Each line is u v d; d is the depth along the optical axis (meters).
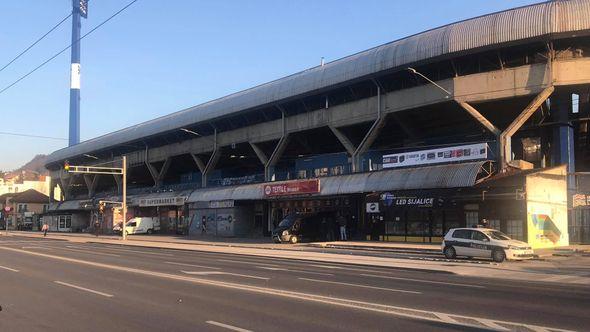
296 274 18.31
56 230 96.44
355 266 22.78
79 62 123.31
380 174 40.09
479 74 36.69
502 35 34.75
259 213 55.66
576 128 46.25
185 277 16.80
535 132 42.44
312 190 45.00
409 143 47.38
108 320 9.71
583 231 35.59
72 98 121.88
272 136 54.38
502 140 35.28
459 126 45.44
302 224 42.62
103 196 87.75
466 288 14.59
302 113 50.84
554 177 33.84
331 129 47.53
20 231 97.44
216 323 9.37
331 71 45.88
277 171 56.88
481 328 8.85
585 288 15.02
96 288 14.09
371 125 46.84
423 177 36.06
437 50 37.34
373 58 41.97
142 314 10.27
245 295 12.70
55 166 106.69
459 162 35.50
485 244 24.58
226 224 56.09
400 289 14.14
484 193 32.44
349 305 11.21
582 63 33.94
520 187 31.11
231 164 73.81
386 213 39.34
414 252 30.33
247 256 29.45
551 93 35.03
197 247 38.47
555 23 33.19
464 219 34.41
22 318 9.97
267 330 8.78
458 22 37.75
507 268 21.06
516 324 9.17
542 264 22.78
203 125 63.31
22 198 119.00
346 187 42.09
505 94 35.62
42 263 22.45
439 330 8.70
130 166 81.56
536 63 34.88
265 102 52.62
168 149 72.62
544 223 32.31
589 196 35.75
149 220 70.69
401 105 41.25
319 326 9.06
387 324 9.20
